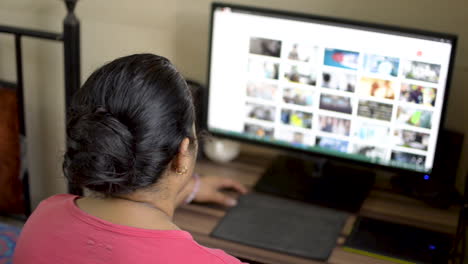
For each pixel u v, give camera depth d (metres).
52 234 0.97
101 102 0.95
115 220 0.96
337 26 1.66
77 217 0.97
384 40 1.63
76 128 0.95
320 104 1.75
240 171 1.92
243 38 1.77
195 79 2.07
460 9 1.74
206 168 1.92
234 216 1.67
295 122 1.80
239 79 1.82
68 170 0.97
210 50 1.82
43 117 2.30
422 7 1.78
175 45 2.05
